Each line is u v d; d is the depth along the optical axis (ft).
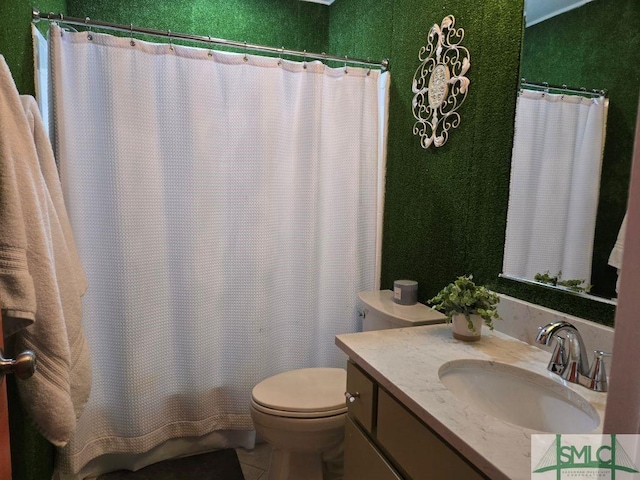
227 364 6.87
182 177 6.19
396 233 6.87
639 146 1.49
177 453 6.73
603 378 3.27
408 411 3.34
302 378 6.07
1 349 2.56
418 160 6.22
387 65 6.97
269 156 6.61
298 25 8.84
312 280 7.12
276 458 5.68
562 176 3.97
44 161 4.18
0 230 3.09
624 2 3.42
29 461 4.75
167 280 6.32
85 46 5.56
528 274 4.37
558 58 4.00
